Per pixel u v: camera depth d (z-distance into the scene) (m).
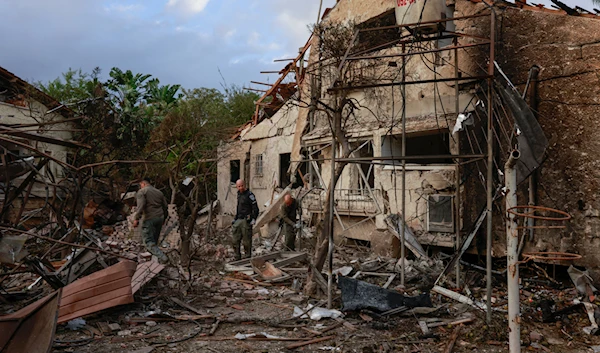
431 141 13.00
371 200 11.10
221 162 19.95
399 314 5.86
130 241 12.36
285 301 6.67
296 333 5.29
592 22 7.55
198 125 16.05
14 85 16.44
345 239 12.11
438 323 5.55
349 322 5.64
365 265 8.95
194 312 5.99
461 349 4.84
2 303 6.18
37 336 3.65
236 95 23.11
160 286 7.03
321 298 6.66
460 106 9.20
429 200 9.55
